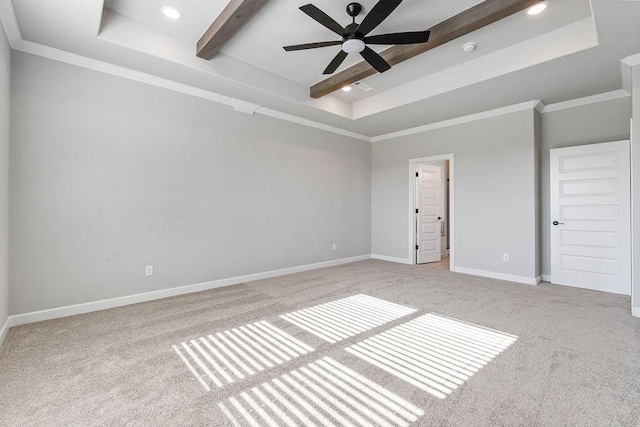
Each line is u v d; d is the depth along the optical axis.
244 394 1.79
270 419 1.58
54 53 2.93
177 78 3.57
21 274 2.79
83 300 3.11
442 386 1.86
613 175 3.86
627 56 2.99
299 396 1.77
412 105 4.46
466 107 4.55
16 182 2.76
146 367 2.08
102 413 1.62
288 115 4.90
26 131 2.80
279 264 4.84
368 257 6.47
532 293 3.83
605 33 2.59
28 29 2.59
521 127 4.40
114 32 2.81
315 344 2.43
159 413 1.62
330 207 5.66
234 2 2.58
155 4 2.69
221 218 4.15
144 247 3.49
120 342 2.45
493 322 2.86
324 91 4.29
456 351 2.30
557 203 4.29
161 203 3.62
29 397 1.75
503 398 1.74
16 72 2.76
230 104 4.23
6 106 2.57
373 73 3.74
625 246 3.77
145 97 3.49
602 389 1.81
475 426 1.52
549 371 2.01
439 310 3.21
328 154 5.62
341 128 5.75
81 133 3.09
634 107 2.97
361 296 3.71
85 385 1.87
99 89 3.19
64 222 3.00
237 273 4.33
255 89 3.89
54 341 2.46
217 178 4.11
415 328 2.74
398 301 3.52
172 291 3.71
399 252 6.06
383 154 6.29
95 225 3.17
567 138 4.30
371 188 6.53
